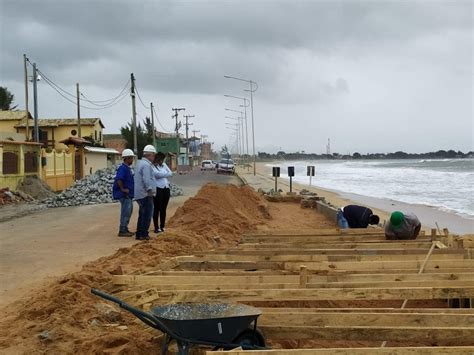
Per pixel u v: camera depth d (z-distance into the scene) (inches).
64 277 271.0
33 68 1211.9
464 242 359.6
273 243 383.6
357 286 245.3
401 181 1878.7
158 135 3929.6
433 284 244.5
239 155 5334.6
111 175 1041.5
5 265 353.1
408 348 162.6
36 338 200.2
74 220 634.2
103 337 197.6
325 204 741.3
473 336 183.9
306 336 194.2
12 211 772.0
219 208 562.6
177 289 249.9
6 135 1332.4
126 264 321.4
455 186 1551.4
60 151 1230.9
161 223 486.6
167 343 178.9
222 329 172.6
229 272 276.8
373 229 438.6
